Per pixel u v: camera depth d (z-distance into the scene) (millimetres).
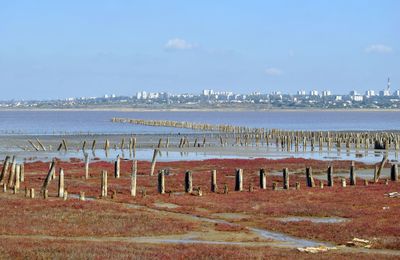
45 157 118000
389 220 50938
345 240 43594
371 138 157000
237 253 37062
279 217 54406
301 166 101375
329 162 108062
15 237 42188
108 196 65750
